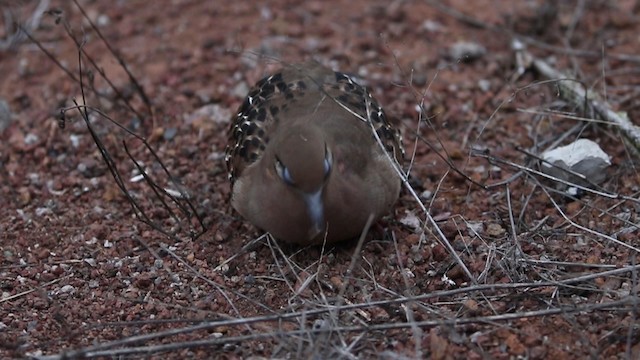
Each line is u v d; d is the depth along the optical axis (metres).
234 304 10.58
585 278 10.00
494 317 9.52
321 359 9.23
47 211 12.51
